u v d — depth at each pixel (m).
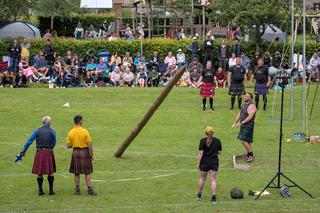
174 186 21.12
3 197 19.64
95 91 40.31
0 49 47.56
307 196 19.83
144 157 25.34
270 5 48.16
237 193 19.44
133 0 66.19
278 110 36.25
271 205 18.58
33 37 52.88
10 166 23.70
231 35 52.62
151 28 55.03
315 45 50.09
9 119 32.84
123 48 48.53
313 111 36.22
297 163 24.36
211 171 19.05
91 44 48.34
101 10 67.88
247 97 24.27
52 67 44.12
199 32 55.88
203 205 18.61
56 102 37.19
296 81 45.56
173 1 59.31
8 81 42.72
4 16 55.25
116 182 21.64
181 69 23.39
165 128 31.19
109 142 28.22
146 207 18.39
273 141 28.45
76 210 18.12
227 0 50.56
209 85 35.28
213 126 31.70
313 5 68.56
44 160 19.78
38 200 19.34
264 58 43.84
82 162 19.83
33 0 57.44
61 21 60.06
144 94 39.78
